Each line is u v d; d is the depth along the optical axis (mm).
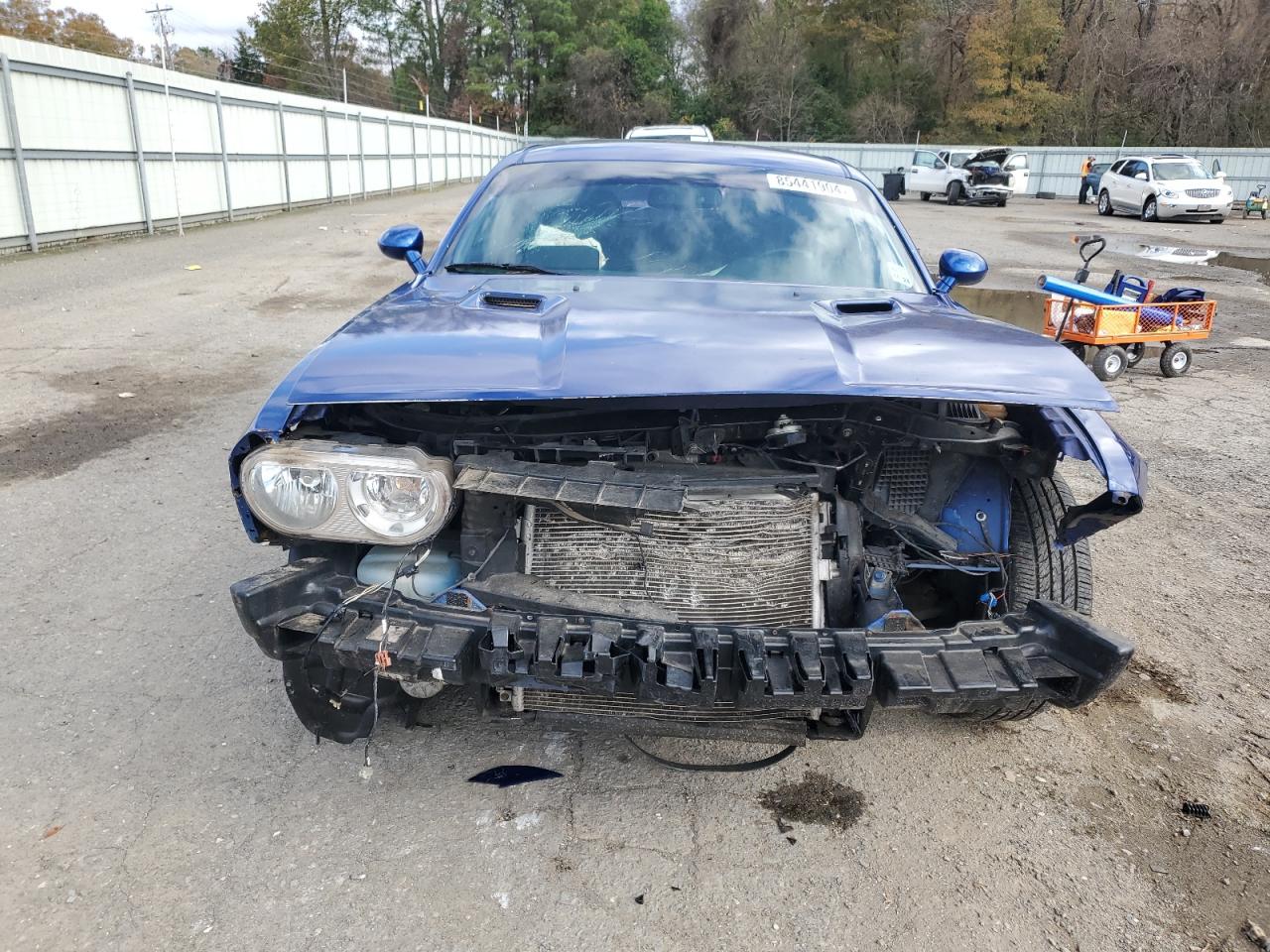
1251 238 21422
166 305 10562
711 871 2439
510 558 2404
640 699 2135
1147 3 49000
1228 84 45875
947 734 3088
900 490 2754
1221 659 3615
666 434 2561
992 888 2422
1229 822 2695
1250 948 2252
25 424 6176
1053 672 2236
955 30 51875
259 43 57188
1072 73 49500
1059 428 2537
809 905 2338
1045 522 2822
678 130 14781
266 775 2742
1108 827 2666
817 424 2611
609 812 2643
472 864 2424
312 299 11203
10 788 2645
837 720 2439
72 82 14938
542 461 2443
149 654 3383
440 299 3002
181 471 5348
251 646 3449
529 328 2623
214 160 19656
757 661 2082
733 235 3541
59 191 14883
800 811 2689
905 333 2719
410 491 2172
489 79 61000
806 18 56875
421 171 34406
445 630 2148
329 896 2295
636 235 3523
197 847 2447
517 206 3705
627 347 2434
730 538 2359
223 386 7297
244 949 2133
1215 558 4594
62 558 4160
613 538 2363
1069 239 20062
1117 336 8297
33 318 9641
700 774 2826
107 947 2123
